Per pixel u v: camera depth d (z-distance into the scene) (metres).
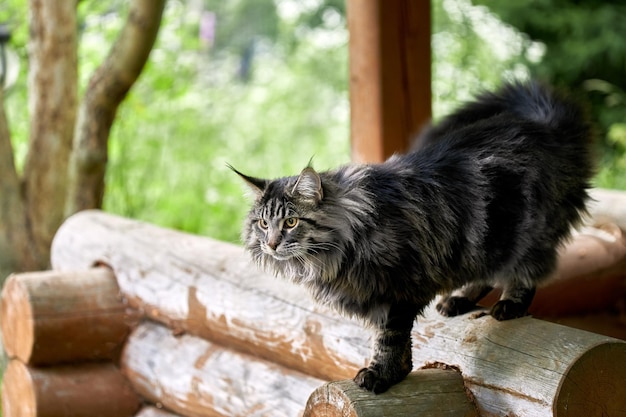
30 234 6.31
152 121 8.36
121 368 4.72
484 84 9.29
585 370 2.78
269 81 11.63
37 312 4.55
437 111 8.81
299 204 3.14
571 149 3.54
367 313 3.17
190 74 9.26
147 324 4.71
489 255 3.27
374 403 2.86
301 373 3.78
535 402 2.79
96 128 6.02
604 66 10.02
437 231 3.13
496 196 3.27
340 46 11.41
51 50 6.28
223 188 8.61
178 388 4.27
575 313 4.28
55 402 4.53
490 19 10.15
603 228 4.50
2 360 6.14
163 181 8.48
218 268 4.25
